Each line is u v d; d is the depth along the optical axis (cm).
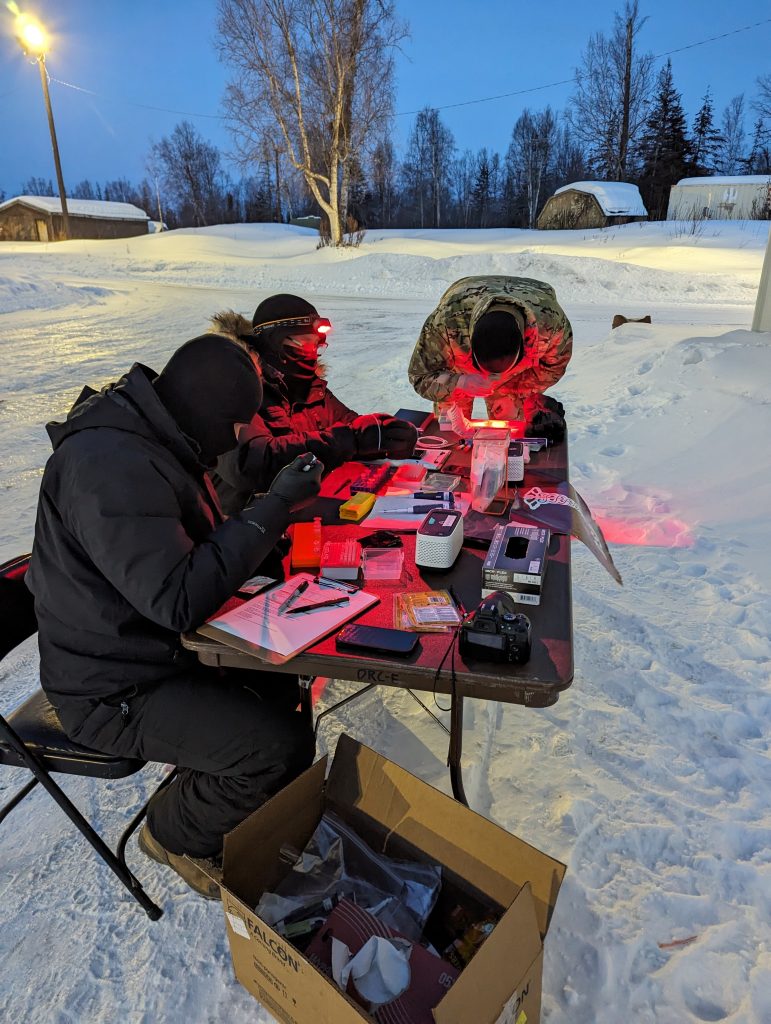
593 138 4278
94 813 202
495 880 137
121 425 146
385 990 120
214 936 165
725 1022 140
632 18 3881
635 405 543
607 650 261
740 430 438
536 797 197
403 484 226
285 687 178
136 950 162
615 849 179
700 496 389
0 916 171
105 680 155
